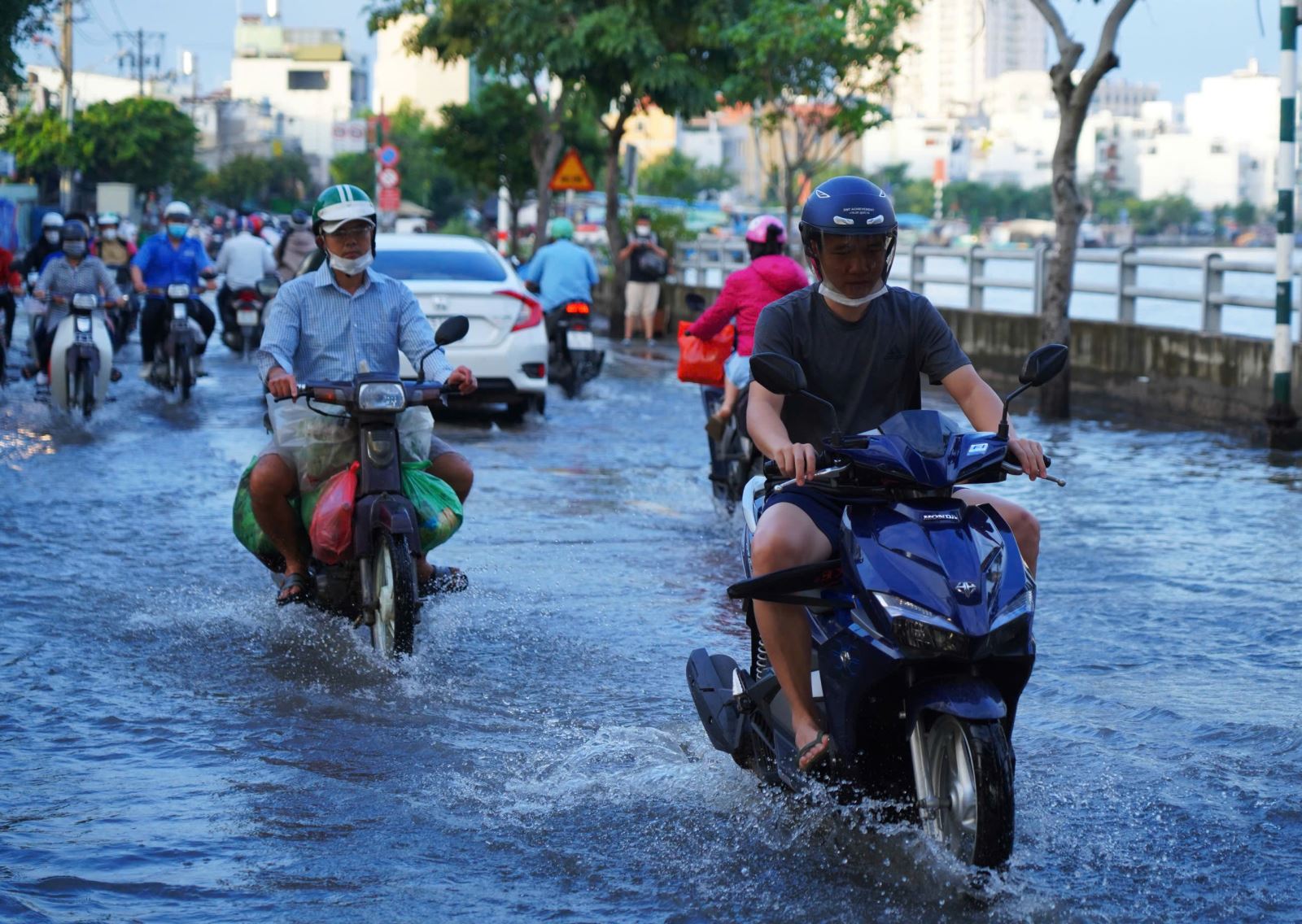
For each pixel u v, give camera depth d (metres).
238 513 9.57
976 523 5.62
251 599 9.97
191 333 21.02
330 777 6.77
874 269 6.07
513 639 9.17
